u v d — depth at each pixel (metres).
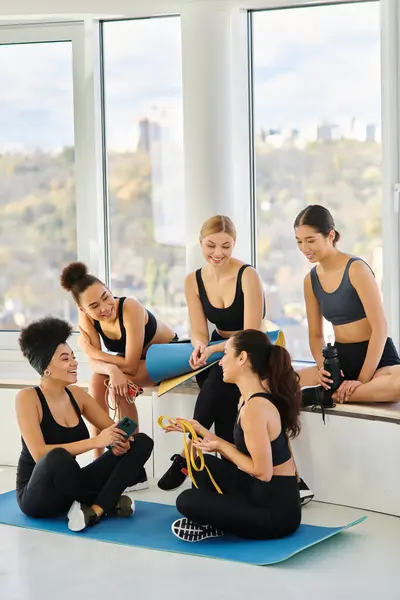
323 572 3.49
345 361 4.55
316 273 4.62
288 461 3.89
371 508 4.29
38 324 4.30
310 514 4.25
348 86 5.11
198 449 4.07
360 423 4.30
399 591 3.28
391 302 4.96
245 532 3.82
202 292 4.78
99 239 5.59
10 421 5.21
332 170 5.19
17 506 4.41
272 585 3.36
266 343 3.95
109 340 4.86
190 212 5.27
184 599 3.23
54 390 4.34
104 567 3.58
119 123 5.57
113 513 4.23
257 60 5.32
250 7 5.20
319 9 5.14
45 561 3.66
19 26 5.56
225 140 5.23
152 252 5.58
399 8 4.81
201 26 5.15
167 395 4.91
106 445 4.15
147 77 5.49
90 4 5.30
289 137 5.29
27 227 5.69
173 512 4.29
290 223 5.33
